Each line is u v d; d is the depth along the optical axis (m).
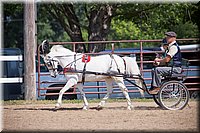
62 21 24.14
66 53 14.19
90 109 14.48
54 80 18.48
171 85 13.74
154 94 13.95
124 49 19.19
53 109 14.48
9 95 19.22
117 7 23.00
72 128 10.91
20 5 25.61
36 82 18.53
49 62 14.21
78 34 24.17
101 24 23.16
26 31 17.70
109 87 14.49
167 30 28.06
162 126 11.11
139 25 27.41
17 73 19.23
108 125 11.30
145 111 13.66
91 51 23.11
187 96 13.81
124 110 14.04
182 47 21.06
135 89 18.67
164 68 13.77
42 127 11.09
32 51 17.67
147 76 18.67
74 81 14.07
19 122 11.94
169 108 13.88
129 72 14.30
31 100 17.45
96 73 14.06
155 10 24.25
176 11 24.64
